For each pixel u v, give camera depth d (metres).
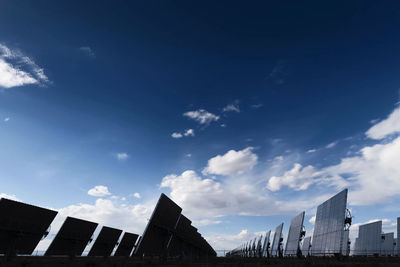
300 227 57.53
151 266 35.88
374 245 75.12
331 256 49.09
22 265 32.94
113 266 35.28
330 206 53.72
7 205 38.00
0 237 37.78
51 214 44.06
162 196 38.72
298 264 37.56
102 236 58.28
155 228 38.69
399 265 33.25
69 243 48.38
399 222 71.50
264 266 36.19
